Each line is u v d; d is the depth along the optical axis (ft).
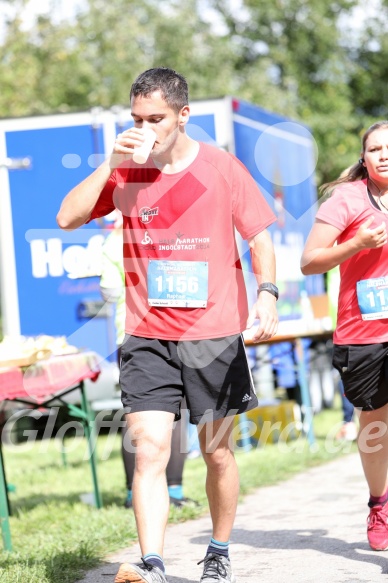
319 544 42.96
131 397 32.99
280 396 109.70
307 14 225.76
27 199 89.35
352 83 241.76
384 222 37.42
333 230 37.52
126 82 184.96
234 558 41.14
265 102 200.54
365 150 37.88
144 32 188.14
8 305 88.94
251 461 73.31
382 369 37.86
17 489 68.74
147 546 31.73
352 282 37.78
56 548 44.50
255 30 231.30
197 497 56.95
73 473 74.90
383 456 39.45
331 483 61.77
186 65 192.24
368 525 41.14
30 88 185.16
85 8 187.52
